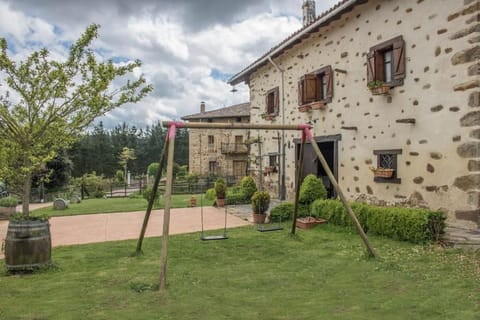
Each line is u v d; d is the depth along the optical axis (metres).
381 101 6.98
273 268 4.19
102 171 38.50
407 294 3.09
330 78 8.59
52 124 4.38
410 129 6.27
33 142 4.33
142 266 4.41
